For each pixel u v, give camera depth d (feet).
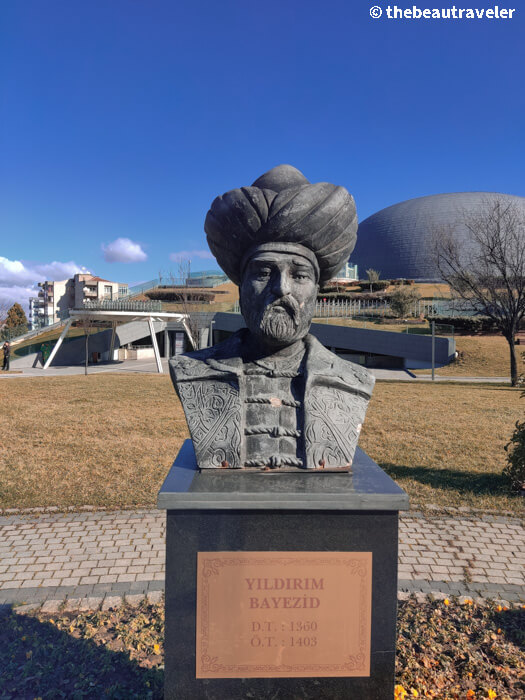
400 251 177.47
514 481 19.29
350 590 6.93
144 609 11.38
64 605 11.43
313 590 6.91
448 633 10.56
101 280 199.82
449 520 16.65
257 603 6.89
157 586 12.35
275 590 6.89
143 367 80.33
